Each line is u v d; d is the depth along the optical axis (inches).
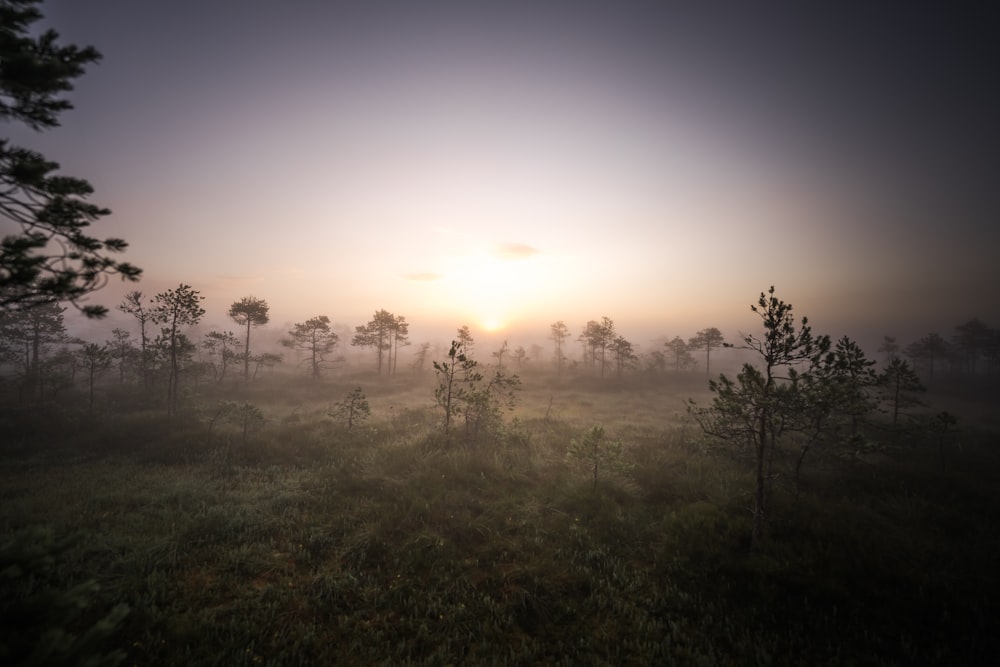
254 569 304.5
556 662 233.5
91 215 214.2
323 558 327.0
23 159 197.8
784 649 242.7
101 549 310.8
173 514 386.0
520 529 382.3
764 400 354.0
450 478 492.4
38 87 201.2
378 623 258.4
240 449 601.0
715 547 343.0
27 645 125.4
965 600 277.0
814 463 563.2
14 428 662.5
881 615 265.9
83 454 582.6
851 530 360.5
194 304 885.8
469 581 301.9
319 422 774.5
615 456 500.7
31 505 392.8
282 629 246.5
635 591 298.4
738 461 584.4
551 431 769.6
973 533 385.1
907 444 665.0
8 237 187.8
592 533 377.7
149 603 260.4
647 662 232.5
